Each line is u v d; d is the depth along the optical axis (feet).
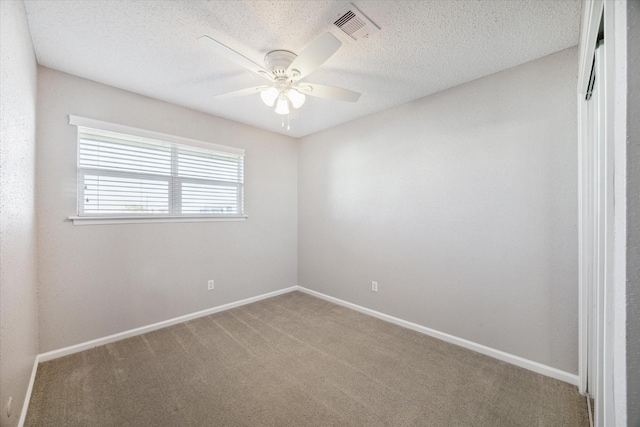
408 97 8.87
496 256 7.31
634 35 1.72
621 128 1.85
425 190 8.77
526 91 6.82
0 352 3.79
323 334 8.71
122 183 8.33
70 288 7.38
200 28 5.58
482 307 7.57
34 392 5.78
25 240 5.30
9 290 4.16
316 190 12.53
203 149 10.21
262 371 6.70
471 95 7.75
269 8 5.03
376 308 10.18
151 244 8.89
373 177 10.27
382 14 5.19
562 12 5.11
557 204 6.40
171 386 6.09
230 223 10.98
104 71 7.20
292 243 13.30
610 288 2.30
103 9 5.02
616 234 1.95
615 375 1.98
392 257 9.68
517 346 6.98
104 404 5.49
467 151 7.83
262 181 12.06
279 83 6.25
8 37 3.93
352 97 6.65
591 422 5.03
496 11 5.10
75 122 7.34
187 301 9.75
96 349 7.63
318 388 6.08
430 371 6.72
